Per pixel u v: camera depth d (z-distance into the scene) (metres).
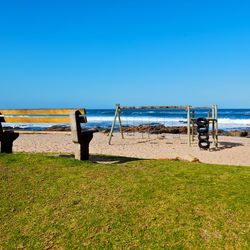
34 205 3.05
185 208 2.89
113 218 2.71
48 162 4.76
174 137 18.66
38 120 5.56
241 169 4.60
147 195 3.26
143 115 55.69
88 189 3.50
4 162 4.64
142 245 2.26
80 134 5.12
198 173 4.30
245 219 2.63
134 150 12.32
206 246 2.22
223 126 32.44
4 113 5.74
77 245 2.28
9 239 2.40
